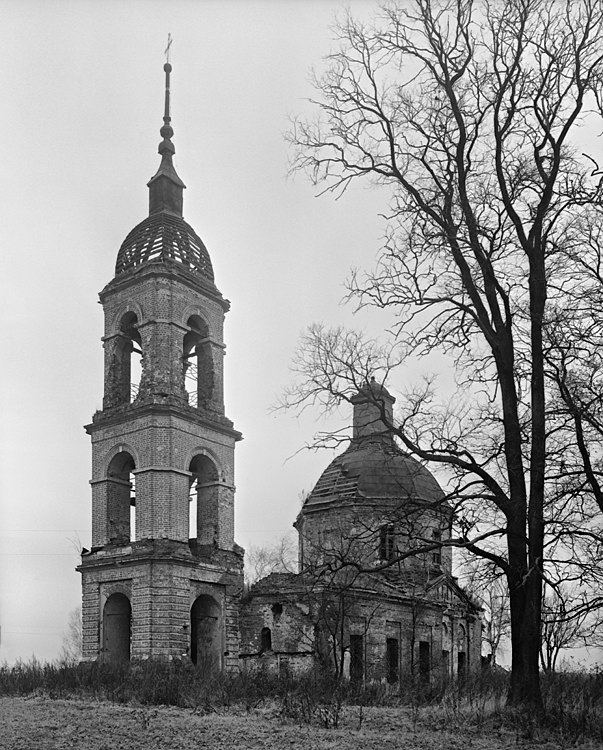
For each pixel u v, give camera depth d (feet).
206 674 87.97
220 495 117.91
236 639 112.98
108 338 120.16
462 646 132.67
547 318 59.36
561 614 54.85
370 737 46.83
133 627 105.70
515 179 58.85
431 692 69.77
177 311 117.60
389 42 61.11
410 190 61.16
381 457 128.57
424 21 59.52
